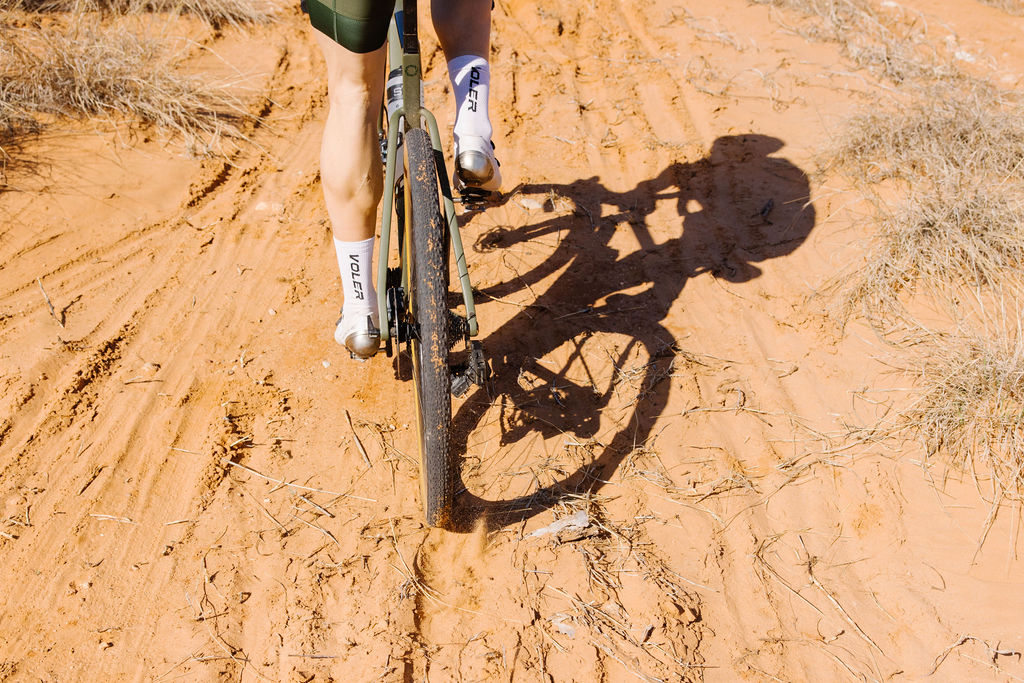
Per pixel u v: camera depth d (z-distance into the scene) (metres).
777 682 2.24
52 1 5.58
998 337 3.15
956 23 5.93
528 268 3.71
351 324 2.63
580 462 2.82
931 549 2.57
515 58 5.50
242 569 2.44
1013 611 2.39
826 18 5.93
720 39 5.73
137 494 2.66
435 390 2.04
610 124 4.86
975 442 2.86
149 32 5.43
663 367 3.22
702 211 4.11
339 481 2.73
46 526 2.54
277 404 3.01
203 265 3.68
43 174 4.10
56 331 3.26
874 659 2.31
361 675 2.17
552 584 2.45
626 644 2.30
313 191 4.27
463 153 2.39
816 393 3.13
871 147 4.38
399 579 2.43
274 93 5.12
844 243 3.82
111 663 2.19
